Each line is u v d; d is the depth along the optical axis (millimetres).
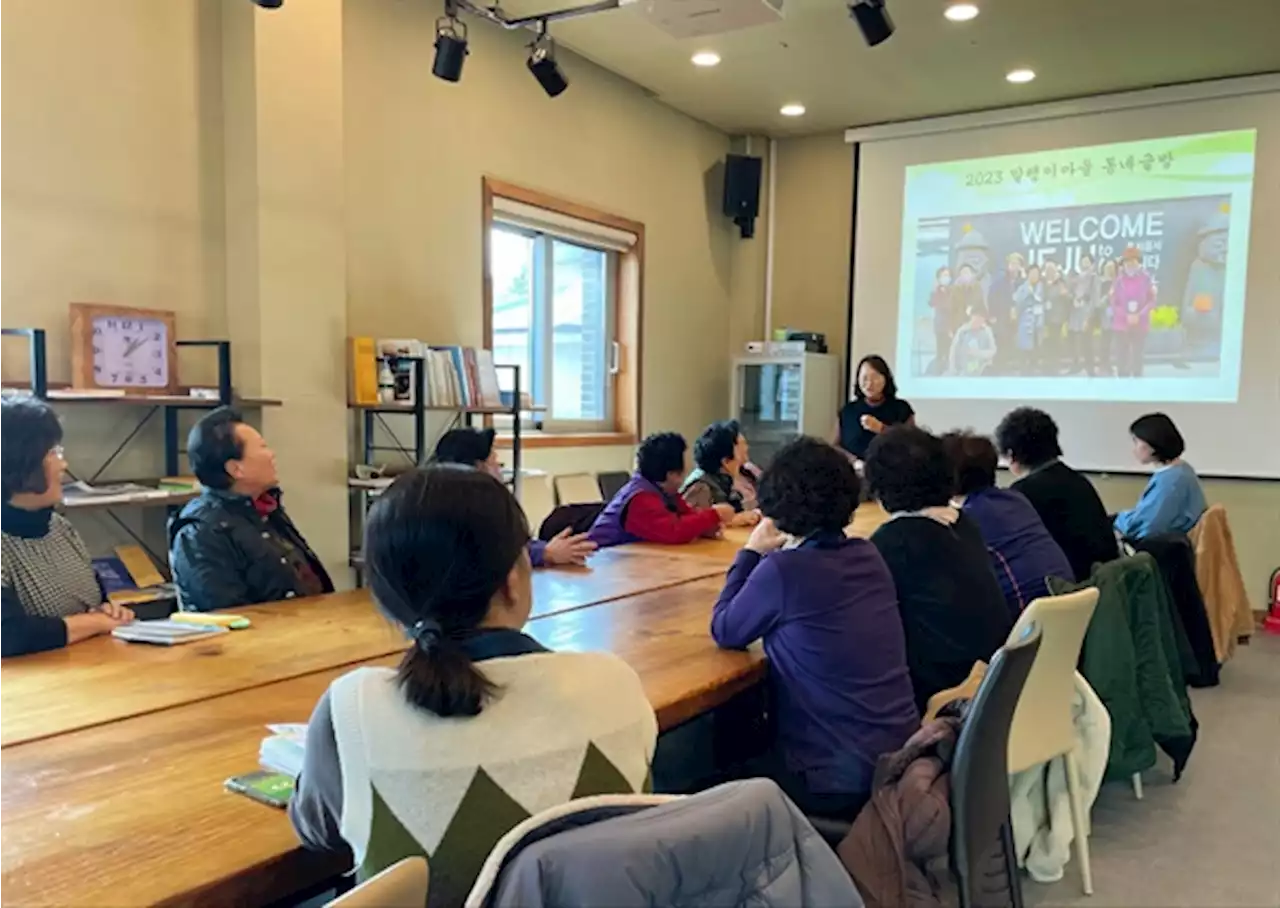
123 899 844
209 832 983
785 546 1848
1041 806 2332
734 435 3941
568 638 1901
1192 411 5285
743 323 6555
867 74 5094
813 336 6152
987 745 1529
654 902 730
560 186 5012
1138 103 5277
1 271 2885
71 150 3035
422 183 4230
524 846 764
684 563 2840
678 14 3682
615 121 5367
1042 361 5664
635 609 2186
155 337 3145
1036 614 1925
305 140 3512
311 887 978
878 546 2018
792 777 1699
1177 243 5270
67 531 1955
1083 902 2256
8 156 2887
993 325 5793
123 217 3180
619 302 5680
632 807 820
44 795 1078
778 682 1735
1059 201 5562
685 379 6160
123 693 1469
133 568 3129
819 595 1697
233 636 1845
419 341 4129
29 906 829
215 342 3205
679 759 2268
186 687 1506
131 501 2906
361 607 2113
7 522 1840
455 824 854
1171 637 2943
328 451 3654
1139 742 2582
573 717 926
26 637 1706
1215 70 4965
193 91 3354
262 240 3398
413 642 934
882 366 5395
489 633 952
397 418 4227
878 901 1418
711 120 6078
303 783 938
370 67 3953
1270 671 4301
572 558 2834
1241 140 5074
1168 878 2381
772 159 6508
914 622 1964
